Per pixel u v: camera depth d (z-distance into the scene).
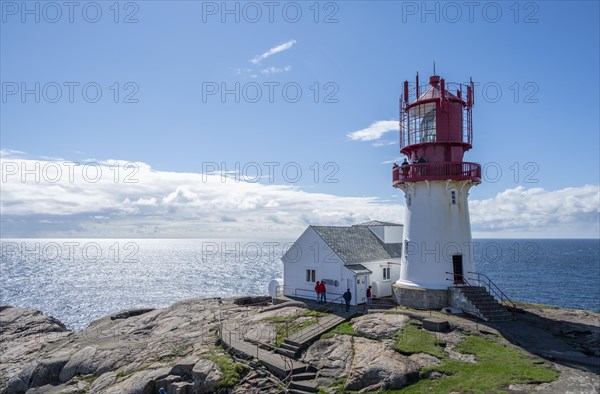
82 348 35.12
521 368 20.89
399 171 34.44
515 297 76.75
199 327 35.31
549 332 26.16
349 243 39.06
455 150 33.19
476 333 25.69
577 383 19.11
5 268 163.12
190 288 104.69
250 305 42.81
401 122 35.44
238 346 28.44
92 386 28.66
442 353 23.30
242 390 23.91
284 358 26.05
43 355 36.62
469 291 30.73
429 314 29.25
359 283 35.53
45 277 130.88
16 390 32.25
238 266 169.25
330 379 23.47
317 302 36.56
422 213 33.34
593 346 23.67
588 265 142.62
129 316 45.12
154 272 145.25
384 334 26.53
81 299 89.50
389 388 21.06
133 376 27.67
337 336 27.48
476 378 20.41
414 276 33.25
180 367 27.20
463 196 33.47
